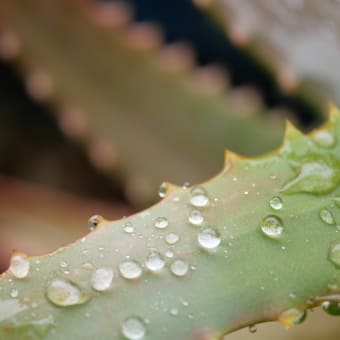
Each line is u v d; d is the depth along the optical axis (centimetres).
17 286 28
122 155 45
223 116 44
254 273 28
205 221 29
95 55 44
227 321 28
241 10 39
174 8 54
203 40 53
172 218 29
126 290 28
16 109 53
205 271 28
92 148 45
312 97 39
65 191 51
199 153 45
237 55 52
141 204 46
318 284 28
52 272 28
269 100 51
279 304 28
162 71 44
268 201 29
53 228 43
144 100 45
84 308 28
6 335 28
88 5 43
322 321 37
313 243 29
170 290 28
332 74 39
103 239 29
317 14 38
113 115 45
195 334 28
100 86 45
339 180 30
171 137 45
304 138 31
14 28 44
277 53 39
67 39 44
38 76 44
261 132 44
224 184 30
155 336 28
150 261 28
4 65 52
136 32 44
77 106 45
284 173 30
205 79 44
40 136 52
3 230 43
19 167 51
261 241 29
